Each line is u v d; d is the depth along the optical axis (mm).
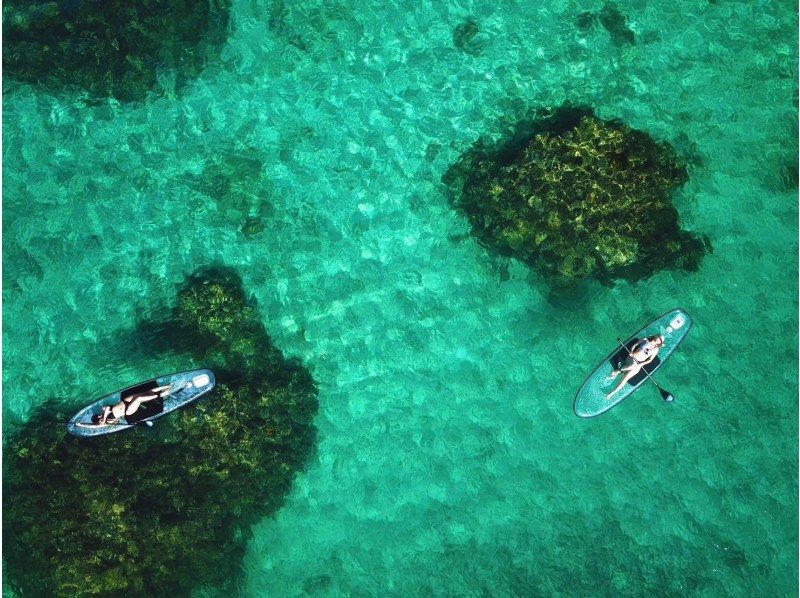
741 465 14078
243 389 13945
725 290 14289
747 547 13852
